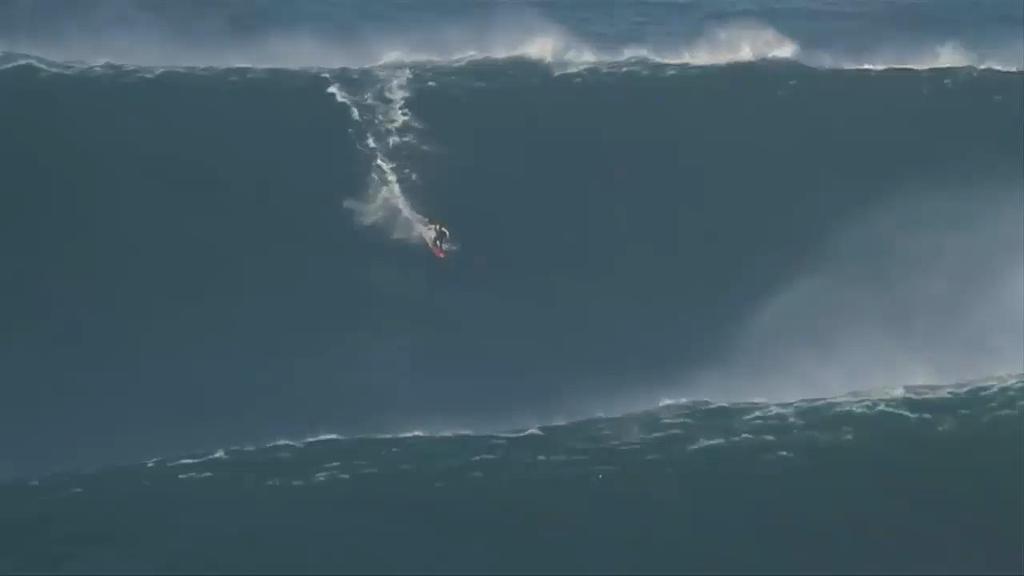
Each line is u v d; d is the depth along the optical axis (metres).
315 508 177.38
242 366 197.88
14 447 189.25
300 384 196.25
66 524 175.25
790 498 180.25
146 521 175.38
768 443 189.25
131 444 189.75
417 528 174.25
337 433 191.12
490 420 194.12
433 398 196.00
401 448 188.38
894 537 174.62
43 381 196.25
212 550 170.62
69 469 186.25
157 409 193.50
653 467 184.88
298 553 170.25
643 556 171.12
